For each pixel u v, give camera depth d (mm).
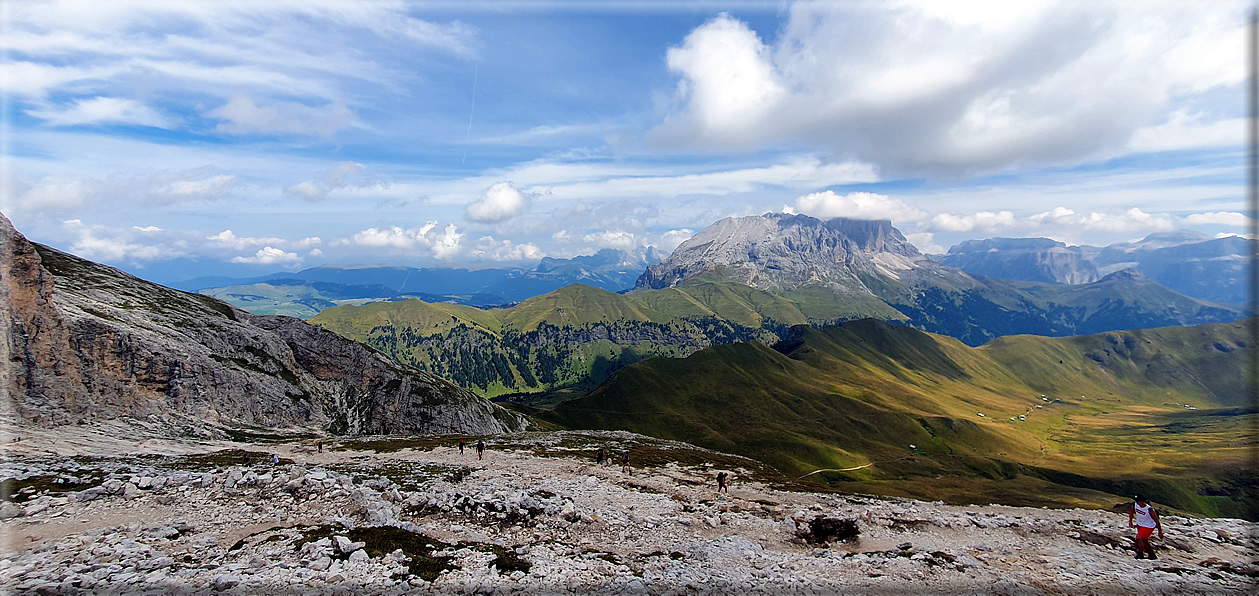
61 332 75562
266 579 20719
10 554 22938
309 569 21781
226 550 24000
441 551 24594
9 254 69312
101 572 20781
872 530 35875
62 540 24266
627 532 31938
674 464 70875
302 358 149625
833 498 49875
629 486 50156
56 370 73500
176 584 20047
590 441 95125
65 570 20906
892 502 50438
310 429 119250
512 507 31797
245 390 109938
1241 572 27469
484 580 22000
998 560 29219
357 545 23891
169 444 69562
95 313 95062
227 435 88250
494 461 63344
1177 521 38531
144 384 89250
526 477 49094
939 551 29703
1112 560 29828
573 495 41844
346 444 80625
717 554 28266
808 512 40125
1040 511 45812
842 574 26047
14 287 69438
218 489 33062
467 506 31391
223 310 139750
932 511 42438
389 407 149500
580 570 23953
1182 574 26891
